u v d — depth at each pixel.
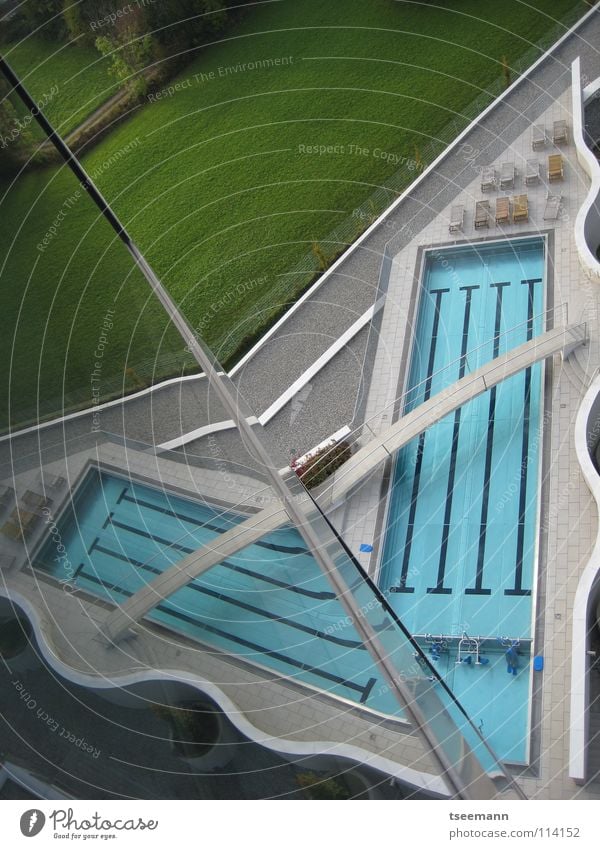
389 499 14.71
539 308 16.70
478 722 11.62
